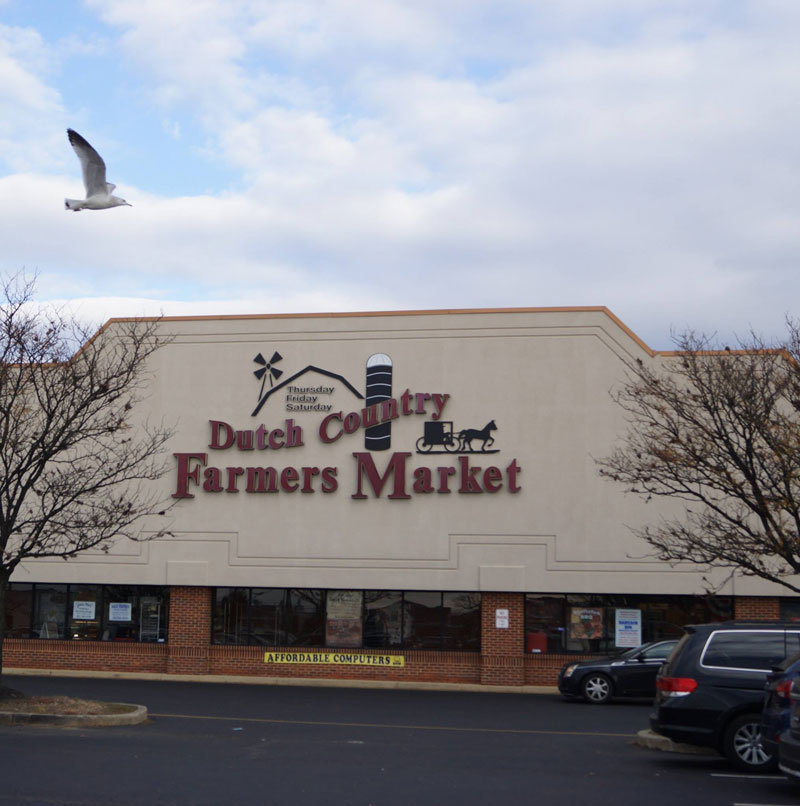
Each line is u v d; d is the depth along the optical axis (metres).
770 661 14.21
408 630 30.02
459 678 29.52
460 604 29.94
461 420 29.98
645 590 28.66
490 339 30.19
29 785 11.48
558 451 29.50
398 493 29.84
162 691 26.23
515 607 29.36
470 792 11.83
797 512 18.22
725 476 19.38
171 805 10.60
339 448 30.38
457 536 29.58
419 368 30.36
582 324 29.84
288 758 14.30
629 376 27.52
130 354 28.72
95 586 31.41
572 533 29.16
